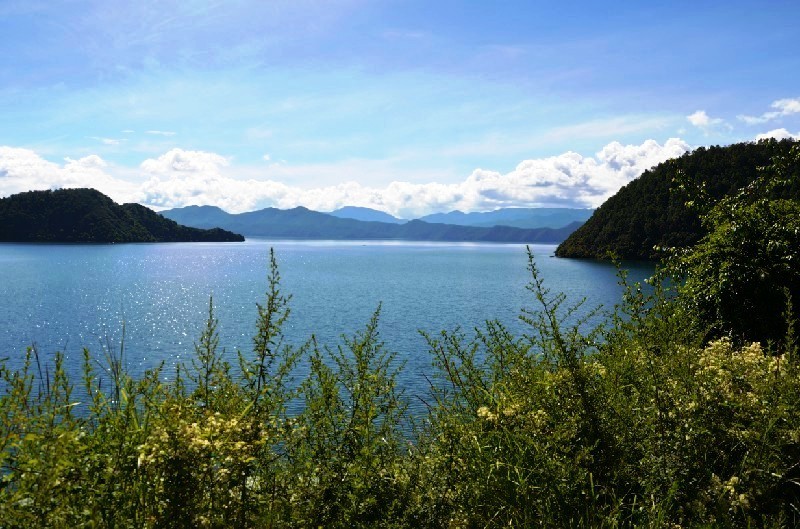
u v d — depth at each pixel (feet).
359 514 10.73
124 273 458.09
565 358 12.78
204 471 8.80
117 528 8.21
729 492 10.79
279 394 11.69
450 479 11.73
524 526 10.68
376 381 12.84
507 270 546.67
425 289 336.49
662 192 579.07
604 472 11.75
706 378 12.19
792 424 11.09
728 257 33.65
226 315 207.92
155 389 10.21
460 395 15.25
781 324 30.63
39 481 7.63
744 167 496.23
